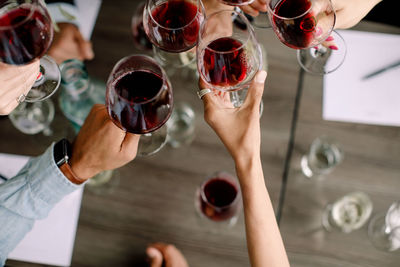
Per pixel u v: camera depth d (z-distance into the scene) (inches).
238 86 30.6
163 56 41.0
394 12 54.2
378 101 41.1
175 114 41.7
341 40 41.1
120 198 39.8
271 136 40.8
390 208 38.6
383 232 38.0
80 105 40.6
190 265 38.1
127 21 44.6
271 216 29.5
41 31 27.7
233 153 29.4
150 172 40.4
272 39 42.9
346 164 40.1
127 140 30.4
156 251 36.9
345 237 38.2
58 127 42.1
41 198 32.9
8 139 41.7
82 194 39.7
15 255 38.0
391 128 40.5
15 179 33.3
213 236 38.7
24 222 33.8
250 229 29.3
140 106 26.3
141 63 28.6
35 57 28.8
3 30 25.3
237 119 29.2
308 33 31.5
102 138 29.9
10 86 31.5
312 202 39.3
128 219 39.3
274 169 40.0
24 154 41.3
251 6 39.9
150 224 39.1
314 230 38.6
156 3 32.5
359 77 41.7
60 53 42.7
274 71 42.3
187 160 40.6
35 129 41.9
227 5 34.9
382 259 37.5
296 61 42.3
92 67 43.1
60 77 36.8
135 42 43.4
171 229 39.0
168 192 39.9
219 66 28.8
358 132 40.6
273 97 41.7
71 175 32.2
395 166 39.7
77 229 38.9
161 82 28.5
